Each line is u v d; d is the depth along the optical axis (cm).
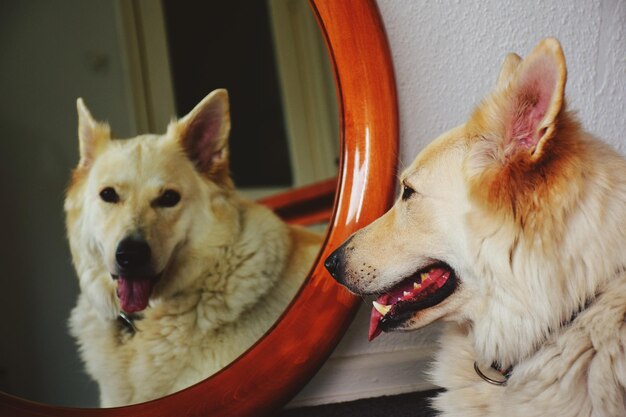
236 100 169
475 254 63
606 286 58
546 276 59
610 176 59
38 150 104
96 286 92
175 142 99
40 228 97
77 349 90
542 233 58
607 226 58
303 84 167
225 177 102
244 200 102
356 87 83
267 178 172
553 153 57
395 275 67
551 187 57
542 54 54
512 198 59
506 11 94
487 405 66
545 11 96
